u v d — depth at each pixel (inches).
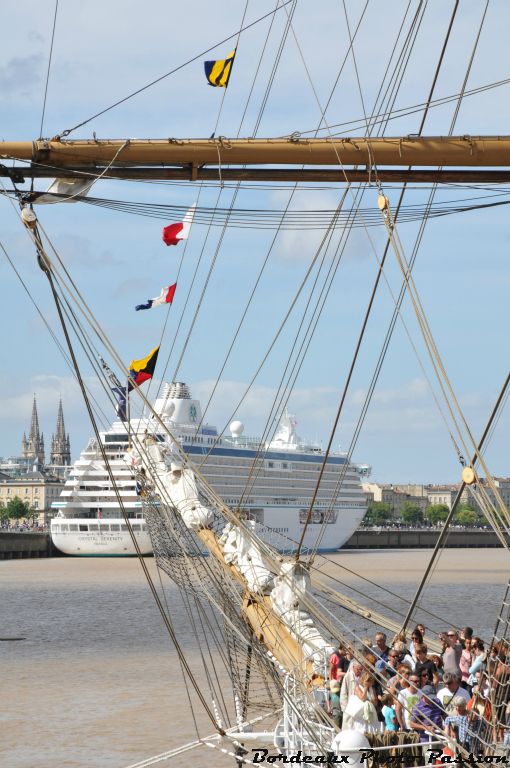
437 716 796.0
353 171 971.9
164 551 1159.0
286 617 986.1
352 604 1200.8
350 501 7800.2
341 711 840.9
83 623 3198.8
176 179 959.6
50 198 916.6
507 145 951.6
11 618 3398.1
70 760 1413.6
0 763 1407.5
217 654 2432.3
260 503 6978.4
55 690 1990.7
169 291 1280.8
